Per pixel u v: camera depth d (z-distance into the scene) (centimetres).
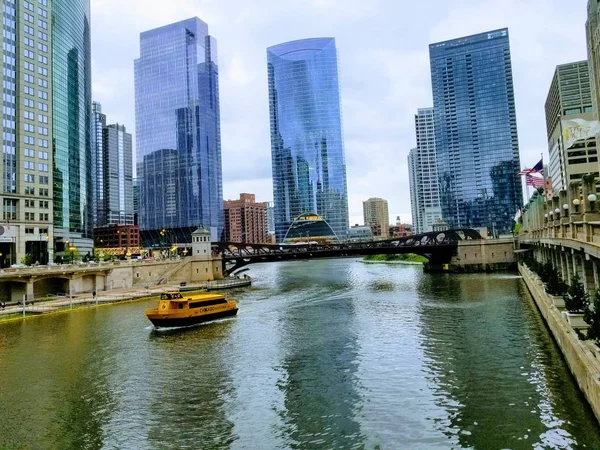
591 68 15262
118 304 8931
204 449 2802
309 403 3475
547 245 6994
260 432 3005
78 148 19938
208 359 4831
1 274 8388
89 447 2870
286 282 13588
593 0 14650
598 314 3156
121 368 4572
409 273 15350
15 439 3006
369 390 3684
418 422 3041
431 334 5478
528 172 12150
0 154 12750
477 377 3816
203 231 13075
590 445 2569
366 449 2716
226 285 11788
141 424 3198
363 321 6544
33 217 13625
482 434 2809
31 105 13812
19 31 13550
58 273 9525
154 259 12675
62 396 3797
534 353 4353
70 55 19175
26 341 5800
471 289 9538
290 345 5297
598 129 14538
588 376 2908
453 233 15338
